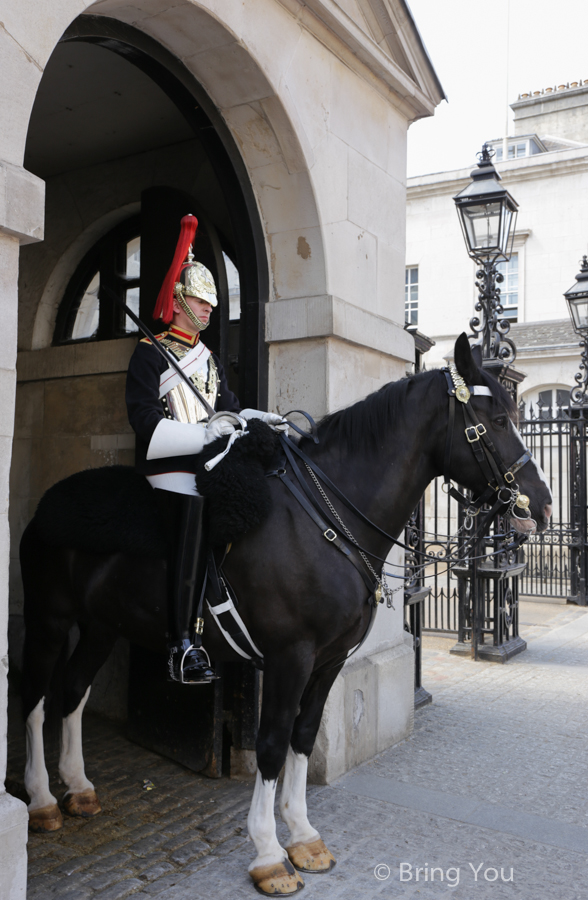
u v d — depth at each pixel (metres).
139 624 2.98
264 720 2.79
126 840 3.17
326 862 2.96
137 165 5.10
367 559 2.86
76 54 3.95
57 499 3.20
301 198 3.90
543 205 18.67
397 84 4.59
